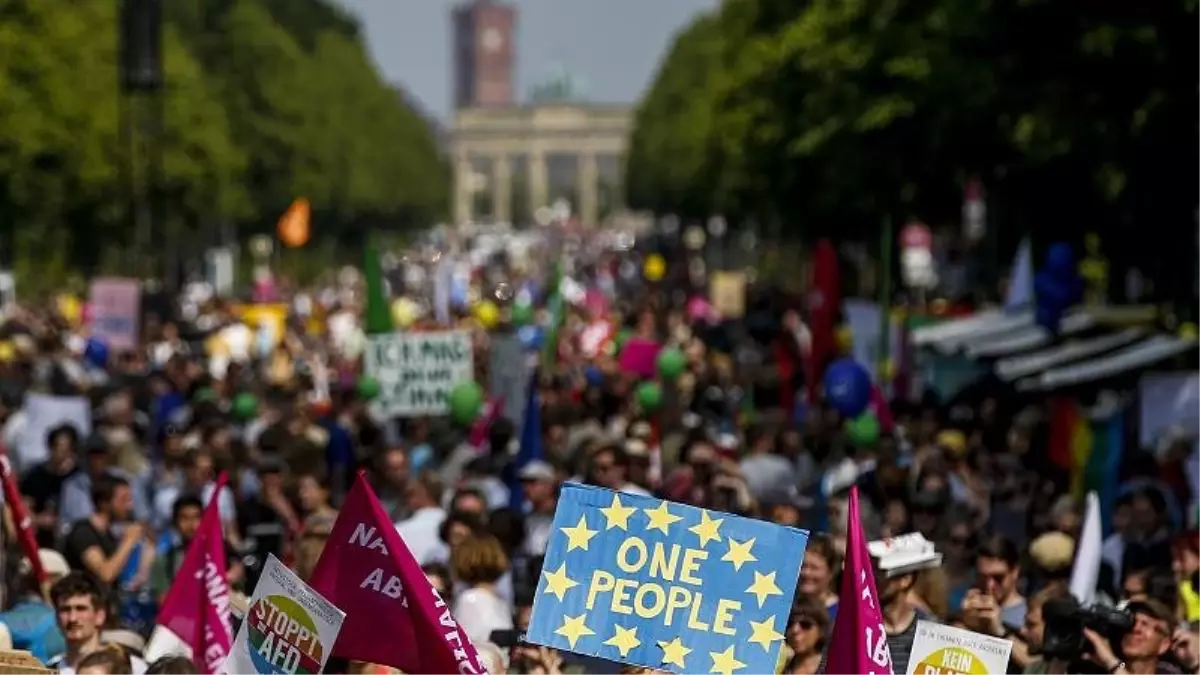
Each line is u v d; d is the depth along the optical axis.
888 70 100.50
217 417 49.28
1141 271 80.06
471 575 28.09
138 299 82.44
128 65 77.12
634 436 48.28
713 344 88.75
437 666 20.81
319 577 20.89
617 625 20.02
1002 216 107.62
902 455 43.66
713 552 20.02
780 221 151.38
